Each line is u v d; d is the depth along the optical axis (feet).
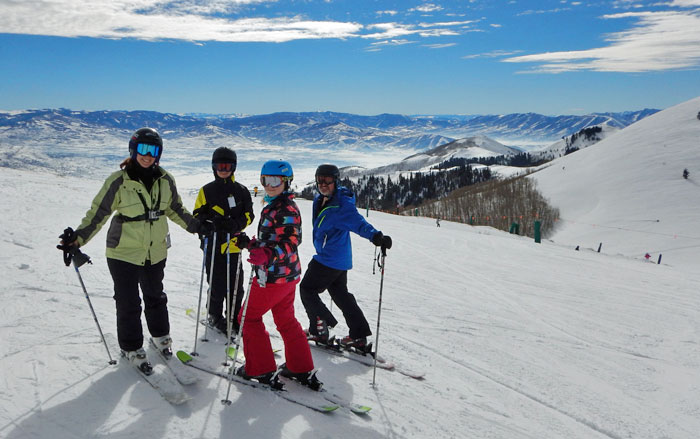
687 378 15.17
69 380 10.54
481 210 334.85
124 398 10.05
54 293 17.13
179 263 25.27
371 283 26.37
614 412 12.40
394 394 12.18
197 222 12.92
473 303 23.22
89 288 18.20
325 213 14.07
